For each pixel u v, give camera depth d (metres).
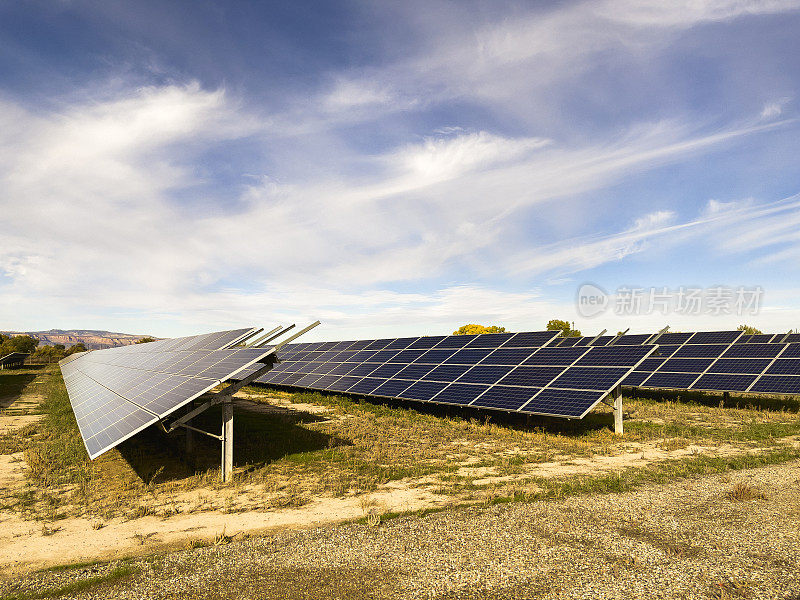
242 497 12.42
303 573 7.86
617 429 20.03
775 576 7.58
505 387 23.09
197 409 13.74
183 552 8.78
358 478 13.93
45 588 7.46
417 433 20.64
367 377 32.97
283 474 14.55
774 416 24.73
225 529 10.11
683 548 8.62
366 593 7.23
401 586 7.42
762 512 10.38
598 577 7.62
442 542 8.97
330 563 8.20
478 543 8.90
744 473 13.52
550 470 14.47
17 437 21.08
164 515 11.10
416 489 12.83
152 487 13.27
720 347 31.83
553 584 7.43
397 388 28.44
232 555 8.57
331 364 41.22
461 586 7.40
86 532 10.17
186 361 20.20
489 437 19.73
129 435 11.41
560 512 10.48
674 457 15.83
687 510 10.55
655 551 8.48
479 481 13.43
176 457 16.84
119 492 13.02
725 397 28.66
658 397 32.62
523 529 9.53
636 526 9.65
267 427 22.56
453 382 26.11
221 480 13.87
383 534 9.39
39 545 9.51
